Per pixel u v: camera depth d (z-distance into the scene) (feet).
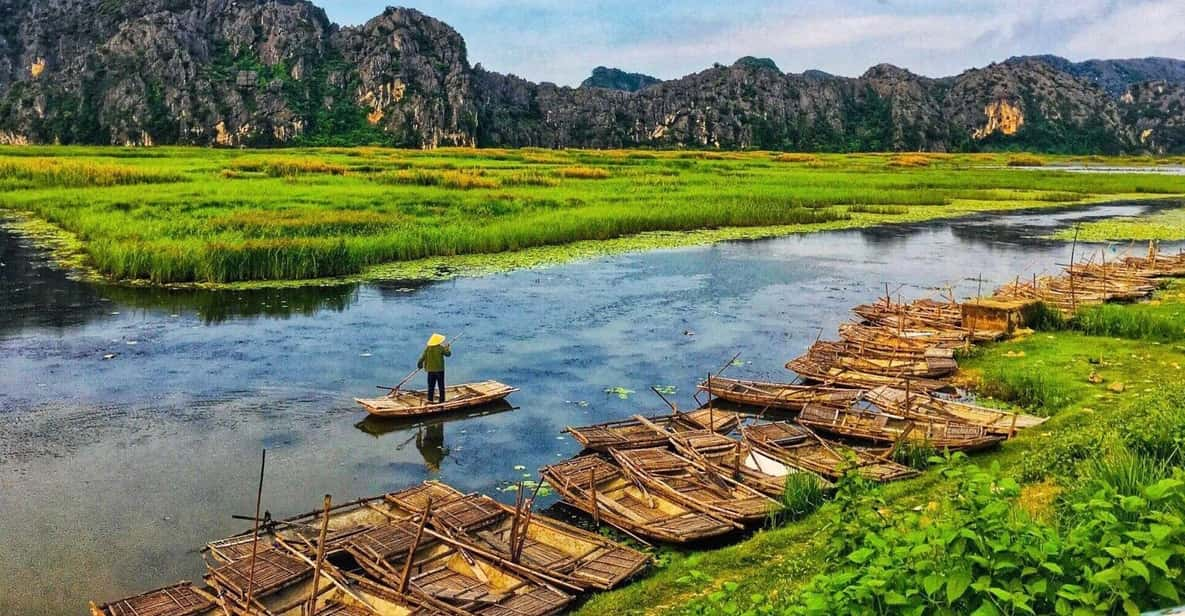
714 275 100.37
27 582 31.37
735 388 53.47
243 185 180.34
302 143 608.60
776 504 34.47
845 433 44.68
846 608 17.57
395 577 28.96
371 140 629.10
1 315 75.97
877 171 320.91
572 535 32.40
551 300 84.53
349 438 46.93
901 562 18.26
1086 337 64.59
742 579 28.81
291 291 88.22
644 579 30.19
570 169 248.73
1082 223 158.92
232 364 61.36
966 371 56.44
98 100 616.80
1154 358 57.67
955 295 88.69
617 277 98.27
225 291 87.97
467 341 68.03
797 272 103.24
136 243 99.55
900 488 35.83
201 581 31.60
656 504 36.09
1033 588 16.57
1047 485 32.89
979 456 40.50
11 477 41.22
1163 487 18.26
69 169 194.90
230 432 47.83
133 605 27.73
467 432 47.85
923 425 44.45
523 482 40.75
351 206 141.49
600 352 64.95
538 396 54.19
